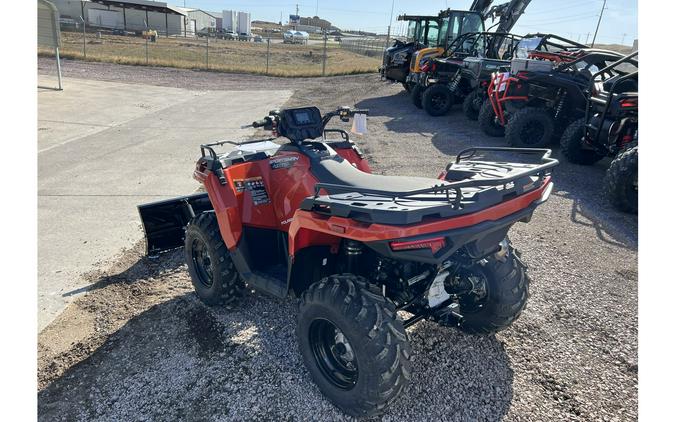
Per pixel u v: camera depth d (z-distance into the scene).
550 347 3.04
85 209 5.82
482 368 2.83
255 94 17.86
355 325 2.17
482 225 2.12
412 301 2.62
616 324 3.29
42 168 7.74
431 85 13.02
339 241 2.76
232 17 68.88
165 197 6.30
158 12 54.12
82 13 48.31
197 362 2.93
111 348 3.10
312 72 24.58
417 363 2.87
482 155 8.42
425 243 2.04
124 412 2.54
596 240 4.77
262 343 3.10
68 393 2.69
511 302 2.82
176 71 23.91
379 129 11.09
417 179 2.75
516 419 2.44
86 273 4.17
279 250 3.35
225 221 3.17
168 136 10.54
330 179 2.89
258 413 2.50
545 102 9.05
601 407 2.52
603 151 7.05
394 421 2.43
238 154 3.51
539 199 2.46
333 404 2.53
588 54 8.93
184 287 3.91
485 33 13.34
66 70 21.44
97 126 11.49
